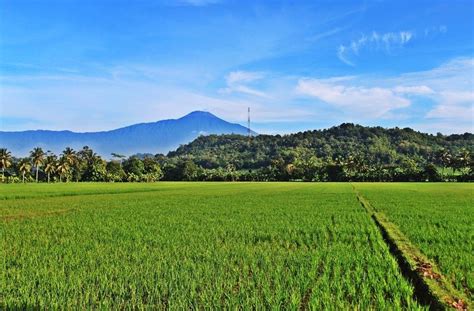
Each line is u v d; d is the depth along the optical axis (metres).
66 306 9.52
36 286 11.00
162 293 10.21
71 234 20.22
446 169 172.38
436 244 16.38
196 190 72.56
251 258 13.88
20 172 139.25
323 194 57.03
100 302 9.49
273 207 35.66
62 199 48.25
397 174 134.12
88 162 156.75
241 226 22.48
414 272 11.99
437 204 37.91
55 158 138.00
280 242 17.42
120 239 18.44
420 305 9.51
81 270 12.45
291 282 10.87
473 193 57.75
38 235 20.03
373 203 39.59
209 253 14.70
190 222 24.62
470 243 16.44
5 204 40.50
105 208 35.75
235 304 9.50
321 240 17.73
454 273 11.98
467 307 9.27
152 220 25.91
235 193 61.47
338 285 10.79
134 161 158.50
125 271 12.14
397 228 21.06
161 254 14.73
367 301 9.81
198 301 9.84
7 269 12.89
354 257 13.91
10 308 9.30
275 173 152.75
